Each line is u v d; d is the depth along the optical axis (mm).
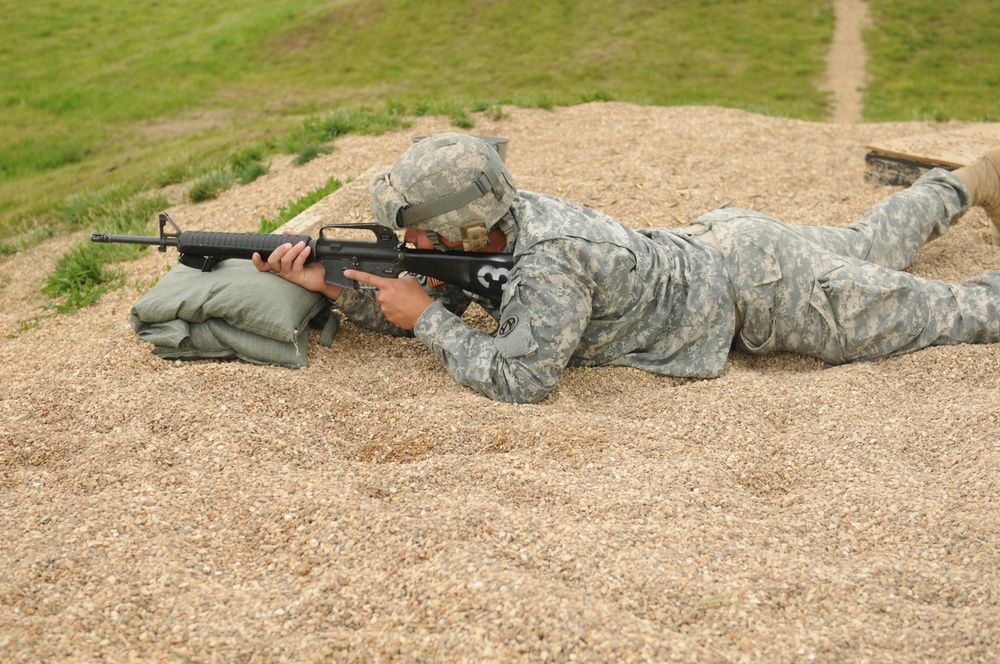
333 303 3967
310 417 3262
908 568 2377
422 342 3906
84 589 2332
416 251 3492
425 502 2682
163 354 3709
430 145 3207
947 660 2078
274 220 5820
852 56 20375
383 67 21156
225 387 3375
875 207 4230
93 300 5512
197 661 2096
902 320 3594
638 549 2461
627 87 19156
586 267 3332
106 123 17547
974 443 3000
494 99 8914
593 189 5992
